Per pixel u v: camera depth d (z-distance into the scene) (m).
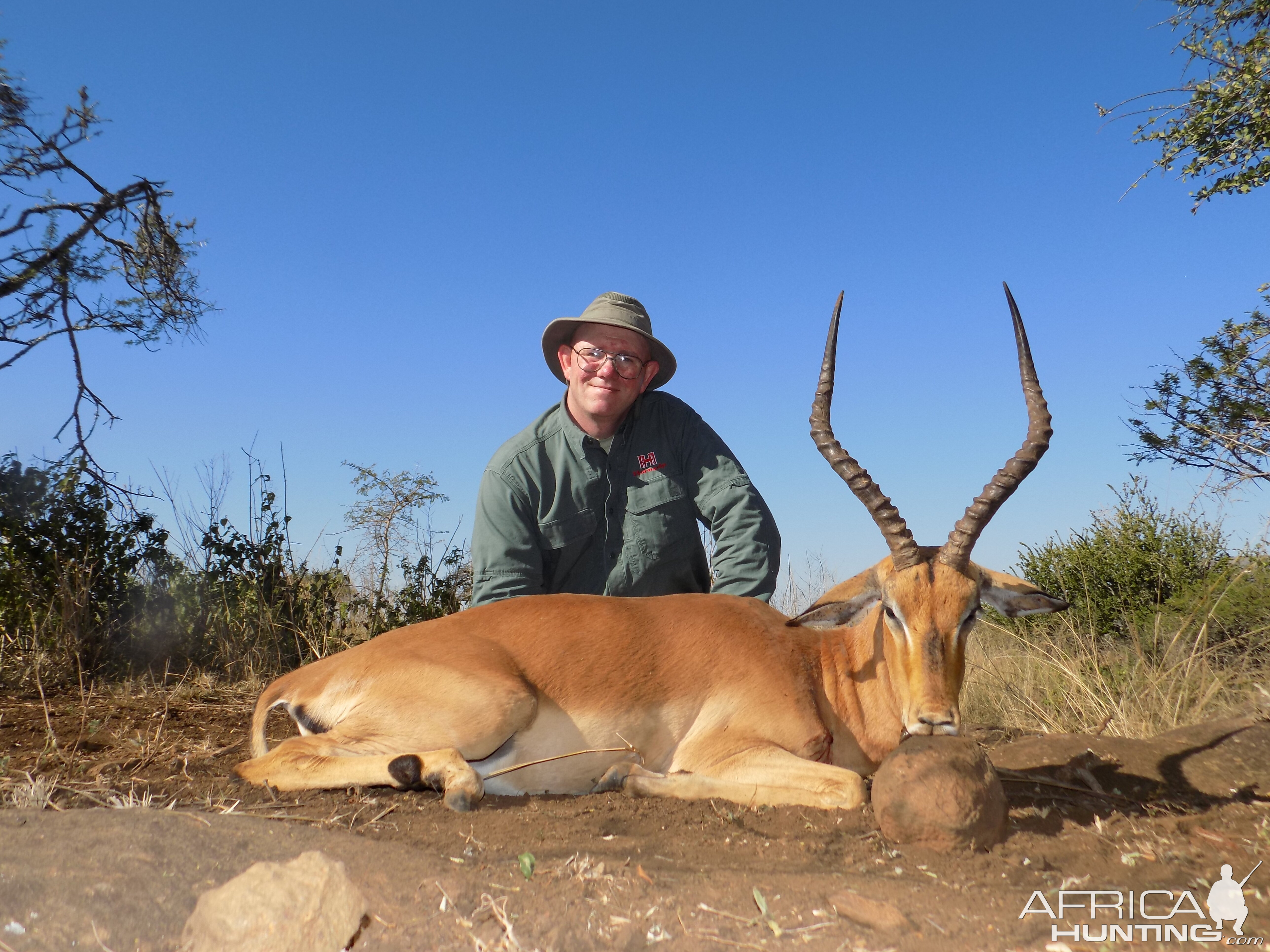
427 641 4.53
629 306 6.23
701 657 4.61
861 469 4.61
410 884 2.76
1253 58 9.55
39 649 7.30
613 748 4.46
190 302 13.08
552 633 4.57
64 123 11.80
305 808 3.83
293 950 2.26
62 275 11.69
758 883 3.01
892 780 3.58
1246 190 9.60
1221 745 4.91
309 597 9.08
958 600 4.30
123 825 2.98
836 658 4.78
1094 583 10.02
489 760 4.39
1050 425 4.46
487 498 6.19
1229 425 9.60
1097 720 6.29
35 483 8.39
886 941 2.56
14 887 2.41
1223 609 7.58
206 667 8.20
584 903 2.71
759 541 6.18
